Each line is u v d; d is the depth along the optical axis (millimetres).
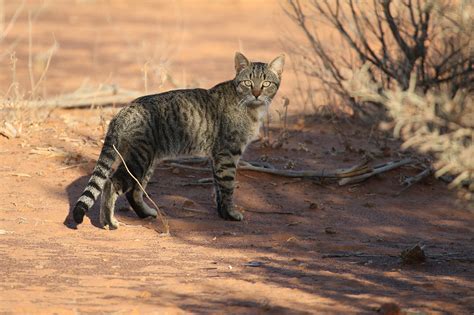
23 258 14672
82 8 60531
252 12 60062
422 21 23359
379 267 14891
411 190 20406
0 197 18375
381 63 24594
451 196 20125
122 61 42094
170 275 13953
